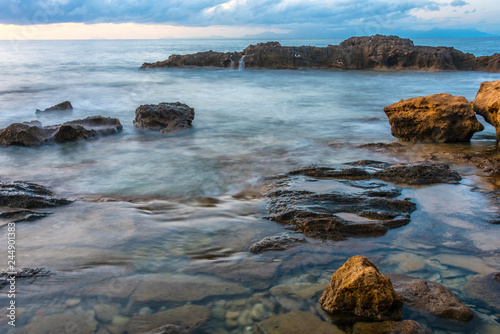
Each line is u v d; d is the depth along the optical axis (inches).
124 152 312.5
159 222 179.6
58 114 487.8
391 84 864.3
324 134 384.8
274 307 117.0
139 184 236.1
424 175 234.5
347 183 226.7
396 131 354.6
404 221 177.9
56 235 164.4
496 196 206.1
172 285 128.4
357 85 849.5
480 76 994.1
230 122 444.1
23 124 327.0
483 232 167.6
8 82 832.9
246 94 699.4
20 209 189.2
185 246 156.7
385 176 236.8
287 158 293.1
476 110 353.7
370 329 107.0
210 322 109.7
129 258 146.4
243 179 243.4
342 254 150.9
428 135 341.7
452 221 179.0
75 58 1648.6
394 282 128.3
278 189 217.8
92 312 113.7
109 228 171.9
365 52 1184.8
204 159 292.0
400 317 111.7
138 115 404.2
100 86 801.6
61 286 126.7
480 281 130.3
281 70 1164.5
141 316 112.0
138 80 920.3
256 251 152.6
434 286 123.8
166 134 376.8
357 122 447.2
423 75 1029.2
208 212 192.1
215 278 133.2
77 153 307.6
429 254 150.0
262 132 393.1
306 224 171.3
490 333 106.3
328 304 115.3
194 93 708.0
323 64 1210.6
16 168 267.1
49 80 884.6
